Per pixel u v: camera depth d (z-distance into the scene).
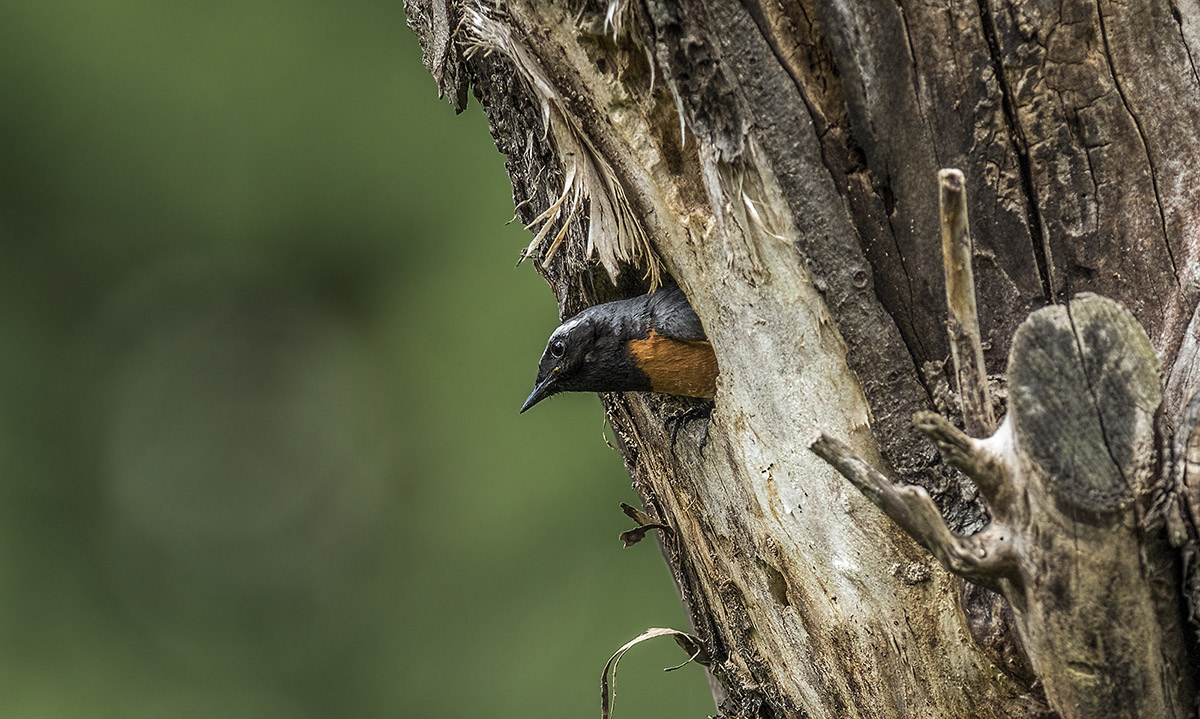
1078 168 5.79
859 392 5.97
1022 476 4.92
